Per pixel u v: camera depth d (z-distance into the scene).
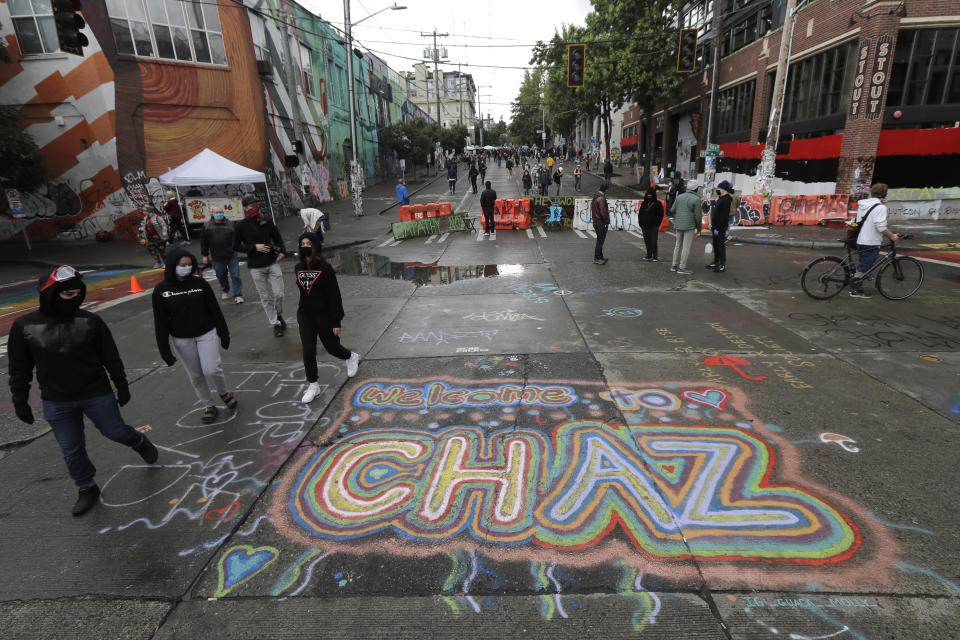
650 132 29.12
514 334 6.23
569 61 16.61
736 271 9.51
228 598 2.51
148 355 6.14
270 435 4.07
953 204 16.22
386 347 5.96
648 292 8.10
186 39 17.44
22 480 3.61
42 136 16.36
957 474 3.20
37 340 3.04
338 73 30.73
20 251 15.56
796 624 2.22
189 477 3.55
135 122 16.61
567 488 3.24
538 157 58.16
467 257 12.03
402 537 2.89
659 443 3.69
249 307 8.24
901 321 6.23
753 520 2.88
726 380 4.67
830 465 3.34
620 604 2.37
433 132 43.41
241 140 19.20
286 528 3.00
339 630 2.30
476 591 2.48
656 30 24.06
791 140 20.39
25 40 15.65
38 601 2.55
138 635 2.33
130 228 17.05
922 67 15.35
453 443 3.82
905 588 2.39
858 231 7.15
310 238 4.44
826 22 17.64
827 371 4.80
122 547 2.90
